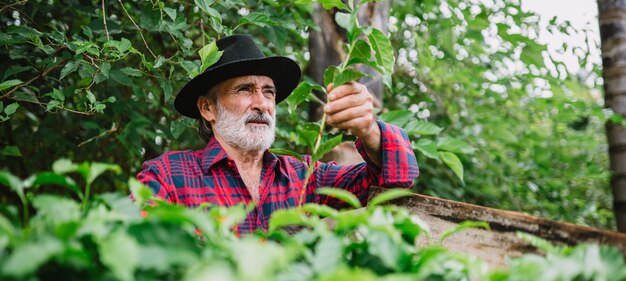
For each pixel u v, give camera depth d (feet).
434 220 3.34
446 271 2.42
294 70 6.57
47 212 2.31
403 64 11.12
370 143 5.38
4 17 6.96
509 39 7.54
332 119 4.56
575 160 11.25
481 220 3.17
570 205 11.67
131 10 7.52
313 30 7.30
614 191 6.93
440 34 9.55
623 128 6.86
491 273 2.27
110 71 6.13
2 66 6.64
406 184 5.39
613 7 7.04
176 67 7.47
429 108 11.29
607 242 2.83
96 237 2.11
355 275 1.73
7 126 7.91
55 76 7.14
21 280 1.87
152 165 5.82
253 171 6.22
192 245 2.23
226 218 2.43
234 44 6.25
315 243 2.53
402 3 9.15
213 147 6.10
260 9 7.02
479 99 11.07
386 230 2.34
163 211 2.27
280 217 2.55
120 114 7.70
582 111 7.72
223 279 1.73
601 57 7.24
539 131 11.07
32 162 8.24
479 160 10.52
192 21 7.73
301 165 6.37
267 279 1.84
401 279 1.89
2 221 2.12
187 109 6.68
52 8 6.92
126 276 1.84
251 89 6.22
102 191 9.14
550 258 2.50
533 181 11.27
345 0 6.97
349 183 6.04
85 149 7.80
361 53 4.09
